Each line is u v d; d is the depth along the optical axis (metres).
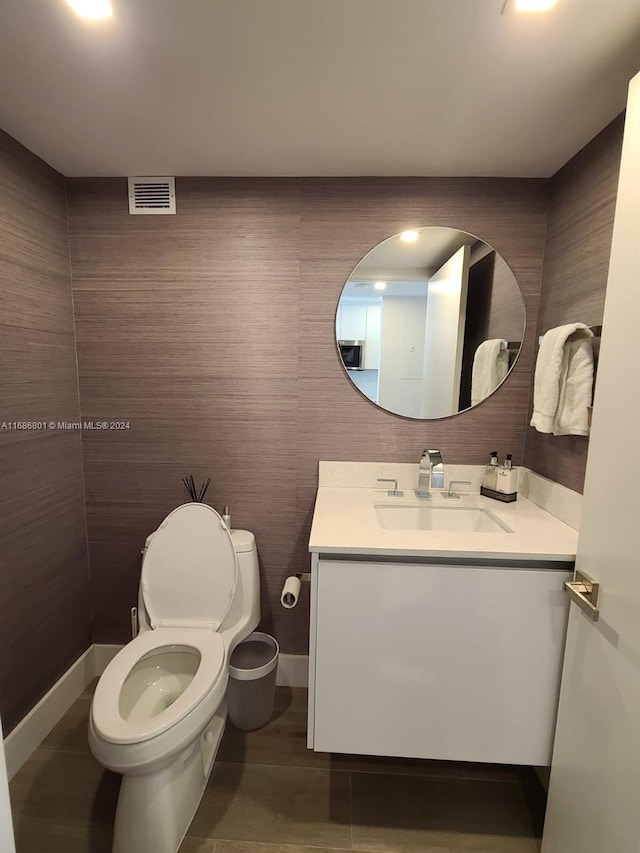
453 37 0.91
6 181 1.31
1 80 1.06
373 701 1.19
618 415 0.91
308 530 1.76
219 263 1.63
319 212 1.59
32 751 1.46
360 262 1.60
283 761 1.45
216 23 0.88
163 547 1.53
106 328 1.67
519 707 1.16
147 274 1.64
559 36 0.91
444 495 1.63
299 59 0.99
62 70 1.03
